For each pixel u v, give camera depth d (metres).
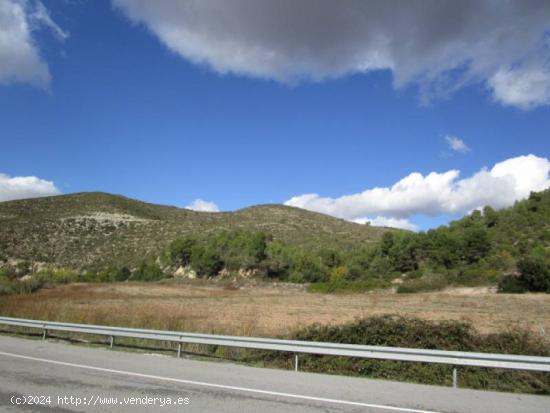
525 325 23.44
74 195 147.62
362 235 134.00
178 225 126.62
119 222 124.00
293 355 13.68
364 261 88.12
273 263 90.50
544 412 8.20
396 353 11.34
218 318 24.30
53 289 53.44
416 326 13.78
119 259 100.88
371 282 67.31
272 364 13.43
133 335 15.22
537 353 12.53
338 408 8.12
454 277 65.12
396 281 74.25
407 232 87.44
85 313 21.81
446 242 79.06
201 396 8.77
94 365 11.85
